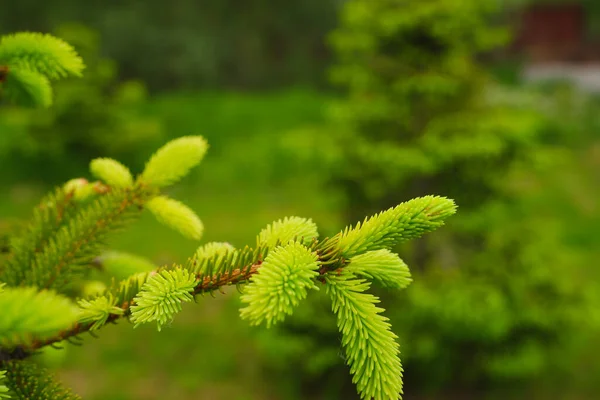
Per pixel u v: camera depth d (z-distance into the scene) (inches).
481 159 205.2
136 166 497.7
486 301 187.3
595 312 195.8
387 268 27.8
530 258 203.2
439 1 206.1
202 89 962.7
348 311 27.0
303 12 1130.7
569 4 1089.4
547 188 468.8
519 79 950.4
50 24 896.9
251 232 412.2
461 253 216.7
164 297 27.4
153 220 418.9
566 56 1087.0
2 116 517.0
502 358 199.9
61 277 36.9
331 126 234.1
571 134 607.5
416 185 217.2
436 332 194.7
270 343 202.2
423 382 225.3
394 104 221.3
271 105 677.9
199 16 1003.9
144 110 629.9
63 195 42.3
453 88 210.4
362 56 228.5
